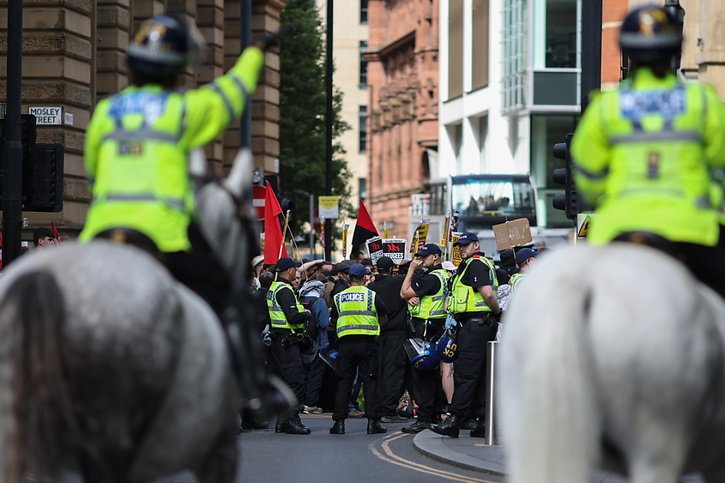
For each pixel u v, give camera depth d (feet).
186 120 35.99
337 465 80.64
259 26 219.20
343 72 647.56
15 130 94.89
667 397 30.99
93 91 152.76
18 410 30.55
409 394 117.91
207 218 37.93
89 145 36.76
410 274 102.17
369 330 102.12
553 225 328.29
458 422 92.68
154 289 32.42
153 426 33.53
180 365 33.58
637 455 31.32
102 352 31.42
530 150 329.31
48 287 31.12
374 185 565.12
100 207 35.78
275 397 39.99
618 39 36.40
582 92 94.53
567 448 29.84
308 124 333.21
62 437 31.24
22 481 30.50
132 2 171.01
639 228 34.94
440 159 442.91
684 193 35.04
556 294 31.04
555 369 30.04
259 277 115.96
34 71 143.13
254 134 218.18
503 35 353.31
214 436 35.73
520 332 31.76
